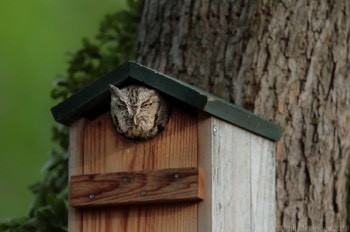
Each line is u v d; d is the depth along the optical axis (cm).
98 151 1109
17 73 1914
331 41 1229
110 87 1084
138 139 1092
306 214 1207
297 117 1211
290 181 1205
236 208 1102
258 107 1207
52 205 1255
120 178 1089
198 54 1235
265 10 1221
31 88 1911
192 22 1245
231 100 1213
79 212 1112
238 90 1212
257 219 1140
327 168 1219
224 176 1085
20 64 1919
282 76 1213
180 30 1250
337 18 1232
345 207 1247
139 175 1083
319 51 1223
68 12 1939
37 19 1942
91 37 1916
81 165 1114
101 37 1417
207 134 1072
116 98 1082
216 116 1075
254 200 1136
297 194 1205
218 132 1080
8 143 1884
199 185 1061
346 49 1235
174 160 1082
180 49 1245
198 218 1069
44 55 1922
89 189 1098
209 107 1059
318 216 1211
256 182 1141
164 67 1249
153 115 1075
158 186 1074
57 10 1945
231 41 1225
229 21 1232
